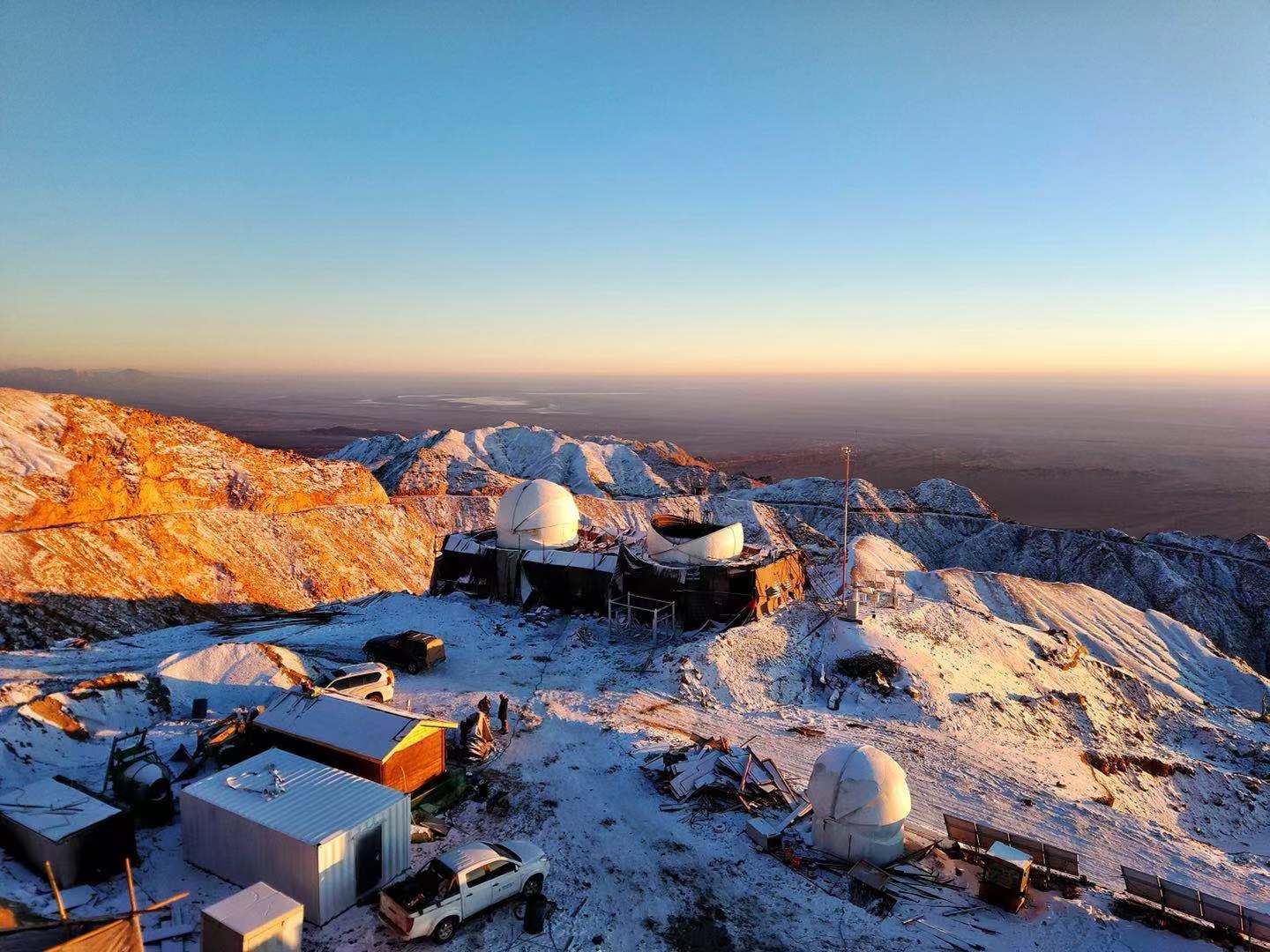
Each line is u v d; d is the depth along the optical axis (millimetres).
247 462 75312
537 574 48469
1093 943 17719
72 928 12953
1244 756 50031
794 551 52562
